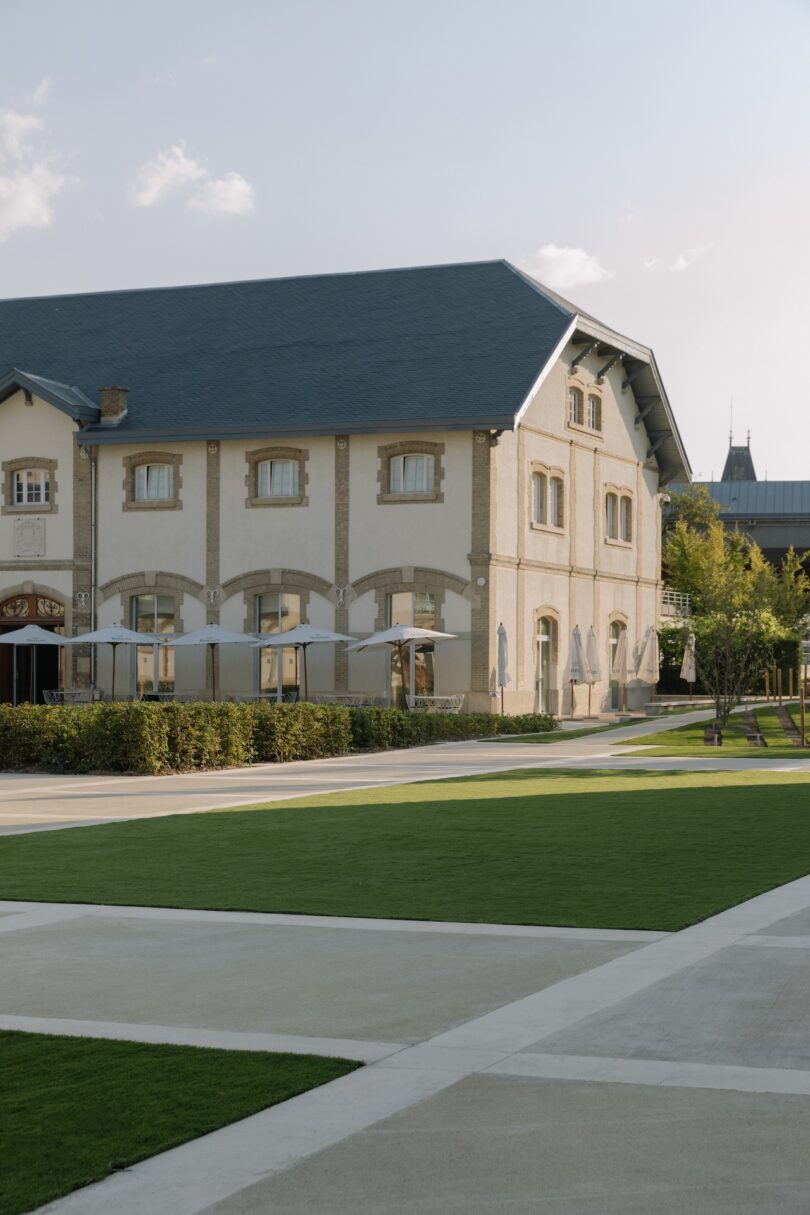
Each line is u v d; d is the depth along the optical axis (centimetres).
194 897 1246
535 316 4431
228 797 2200
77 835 1688
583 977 923
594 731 3966
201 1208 551
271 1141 618
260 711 3014
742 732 3853
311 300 4831
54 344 4881
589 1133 622
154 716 2727
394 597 4200
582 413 4741
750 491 9581
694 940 1040
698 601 6041
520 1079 700
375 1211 546
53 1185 569
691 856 1475
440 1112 651
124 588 4450
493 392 4112
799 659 5616
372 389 4266
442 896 1245
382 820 1817
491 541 4106
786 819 1803
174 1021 823
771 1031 785
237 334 4731
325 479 4259
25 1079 703
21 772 2778
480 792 2214
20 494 4584
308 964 977
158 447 4428
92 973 954
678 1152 599
